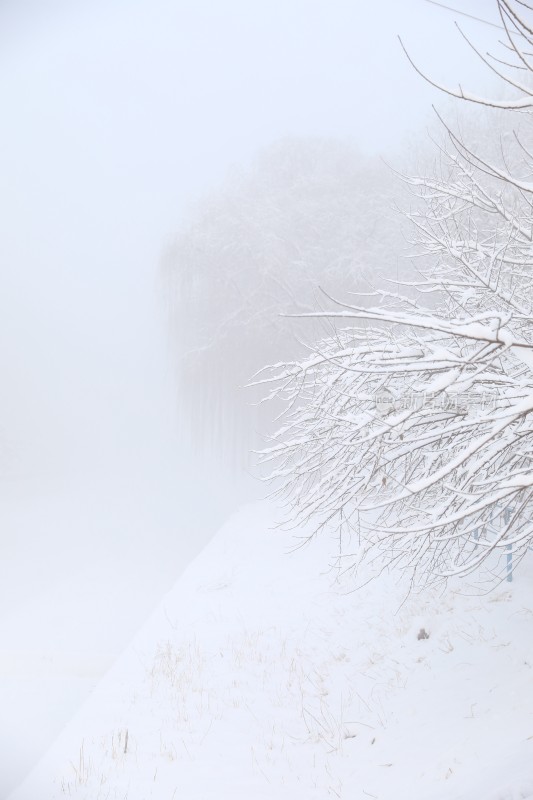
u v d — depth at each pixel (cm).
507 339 399
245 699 796
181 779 614
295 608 1088
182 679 851
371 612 1005
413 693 733
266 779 614
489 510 560
